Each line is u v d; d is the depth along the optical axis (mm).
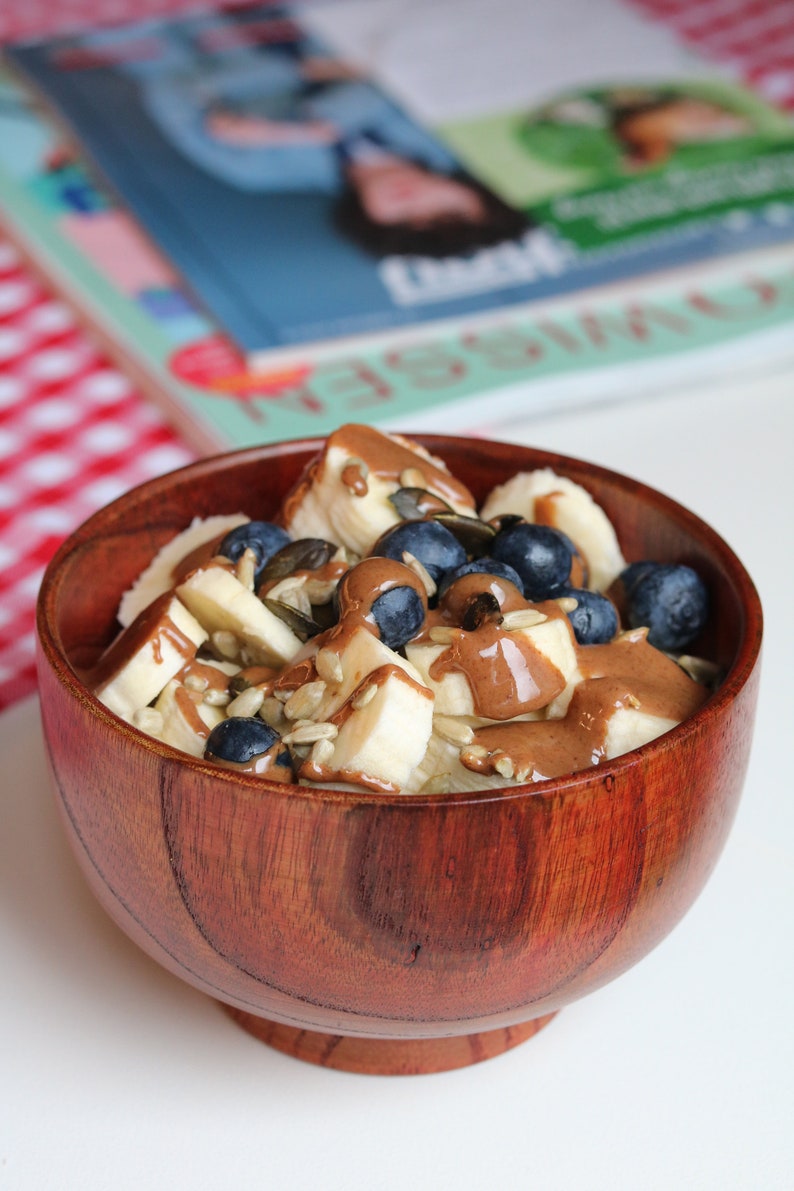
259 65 914
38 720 554
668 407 702
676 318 736
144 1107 464
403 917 429
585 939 441
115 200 802
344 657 459
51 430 695
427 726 451
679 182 813
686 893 457
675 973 493
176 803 429
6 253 794
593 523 513
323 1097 469
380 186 799
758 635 463
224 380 699
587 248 765
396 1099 468
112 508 502
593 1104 466
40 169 836
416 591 468
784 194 806
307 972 438
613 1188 450
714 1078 471
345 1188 450
